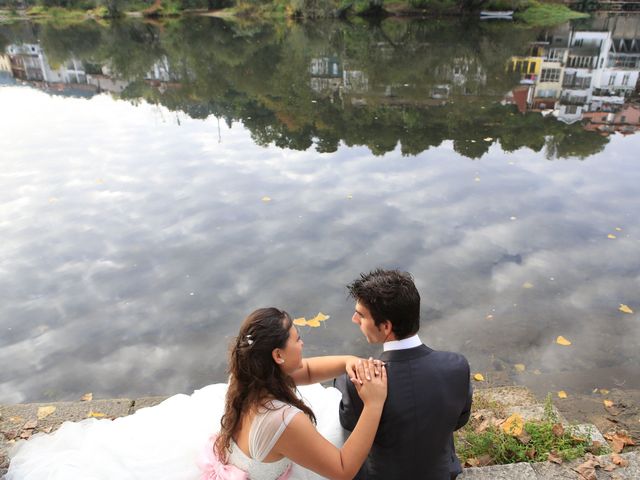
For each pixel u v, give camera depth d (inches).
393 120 573.3
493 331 205.8
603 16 1877.5
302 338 207.8
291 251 273.6
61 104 696.4
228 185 369.1
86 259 269.4
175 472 94.6
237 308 227.6
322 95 732.0
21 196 351.3
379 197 342.6
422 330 207.6
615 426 146.6
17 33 1859.0
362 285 82.3
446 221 305.0
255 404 81.1
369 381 80.0
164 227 303.7
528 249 270.4
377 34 1456.7
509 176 379.6
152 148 465.7
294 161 422.0
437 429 79.0
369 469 84.7
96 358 199.5
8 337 211.3
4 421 143.0
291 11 1961.1
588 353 191.8
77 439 106.3
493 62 1020.5
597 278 242.1
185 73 964.0
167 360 198.2
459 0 1847.9
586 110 652.1
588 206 322.7
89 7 2437.3
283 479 87.4
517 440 121.9
